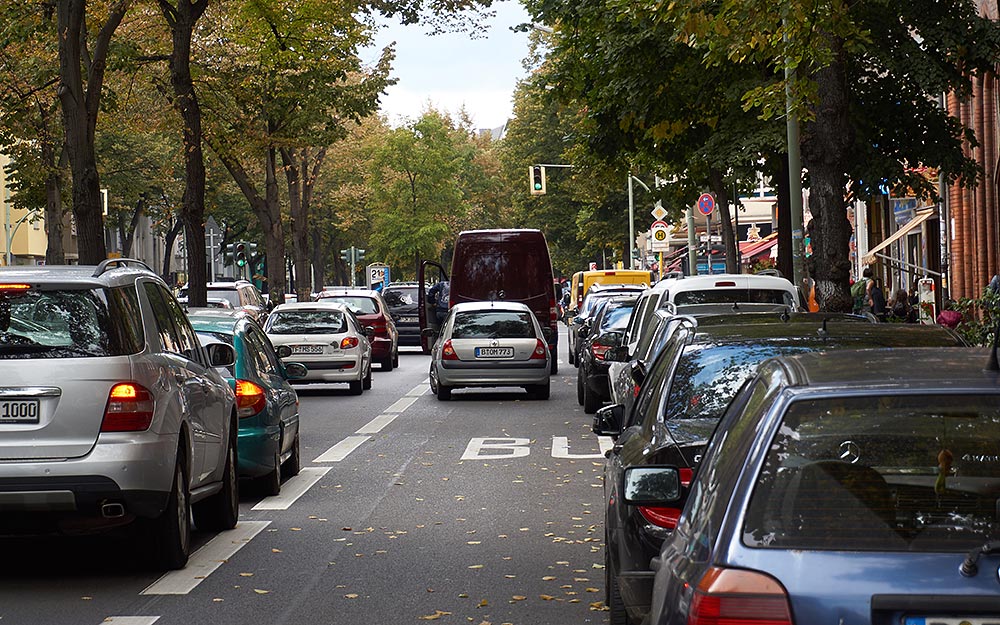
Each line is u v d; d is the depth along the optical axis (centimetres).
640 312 3403
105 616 1578
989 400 775
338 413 4525
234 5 7219
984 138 6244
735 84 5297
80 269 1842
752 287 2917
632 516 1335
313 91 7675
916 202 7806
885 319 5400
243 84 7344
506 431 3838
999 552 694
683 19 3003
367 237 18412
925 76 4928
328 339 5319
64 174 7350
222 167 9469
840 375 815
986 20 4978
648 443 1388
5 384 1728
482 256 6656
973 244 6444
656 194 7000
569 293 12669
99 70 4303
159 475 1767
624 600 1277
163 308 2014
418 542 2077
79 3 4225
